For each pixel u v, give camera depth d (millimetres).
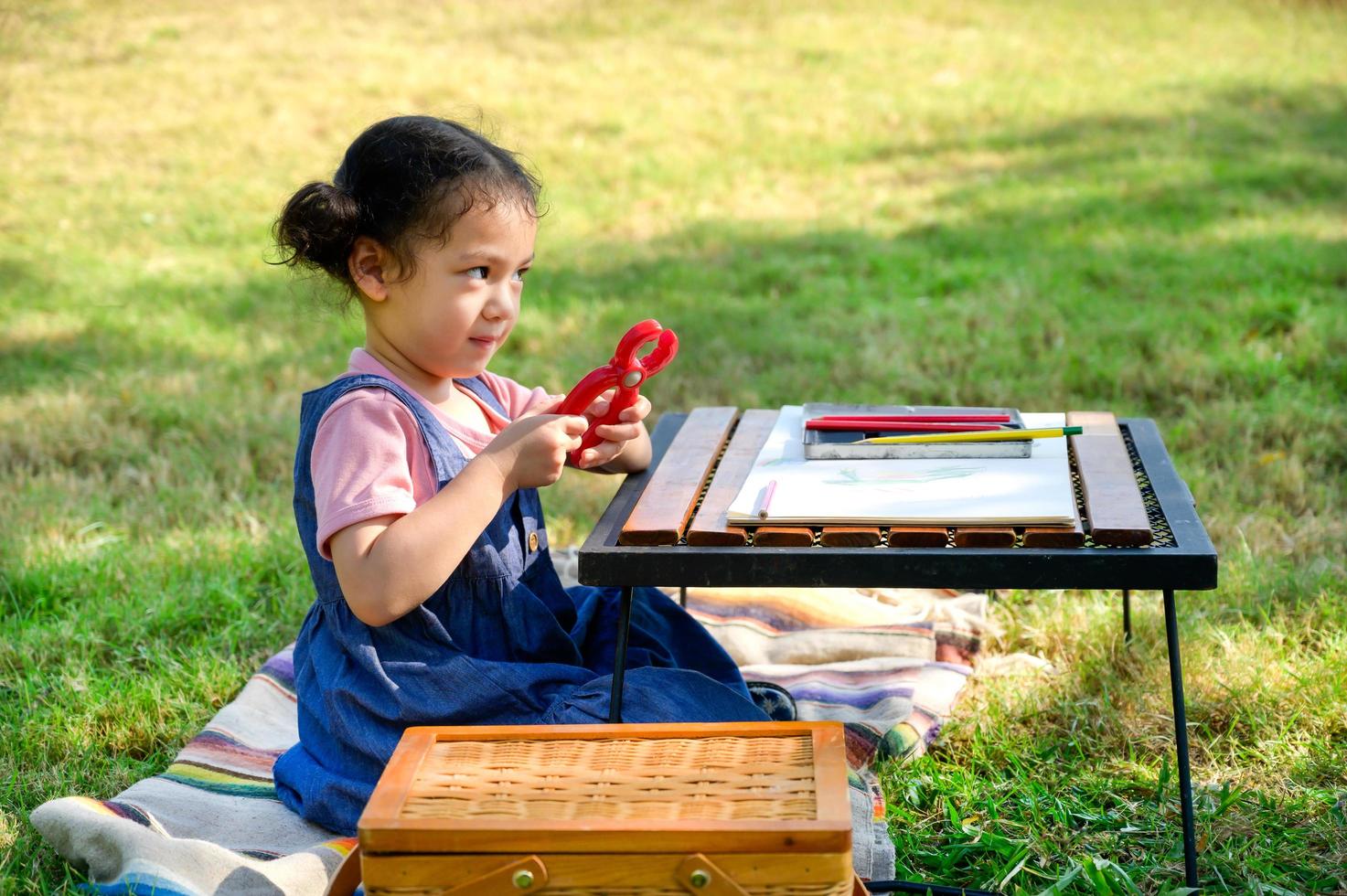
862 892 1514
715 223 6332
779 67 9938
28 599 2869
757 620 2754
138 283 5438
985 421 2088
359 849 1457
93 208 6566
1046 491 1773
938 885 1833
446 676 1821
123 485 3471
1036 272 5320
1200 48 10672
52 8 10953
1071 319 4699
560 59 9969
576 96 8906
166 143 7738
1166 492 1875
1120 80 9570
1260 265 5180
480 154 1832
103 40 10141
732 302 5129
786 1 12156
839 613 2766
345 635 1860
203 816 2004
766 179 7230
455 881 1395
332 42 10219
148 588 2869
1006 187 6895
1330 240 5574
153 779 2115
